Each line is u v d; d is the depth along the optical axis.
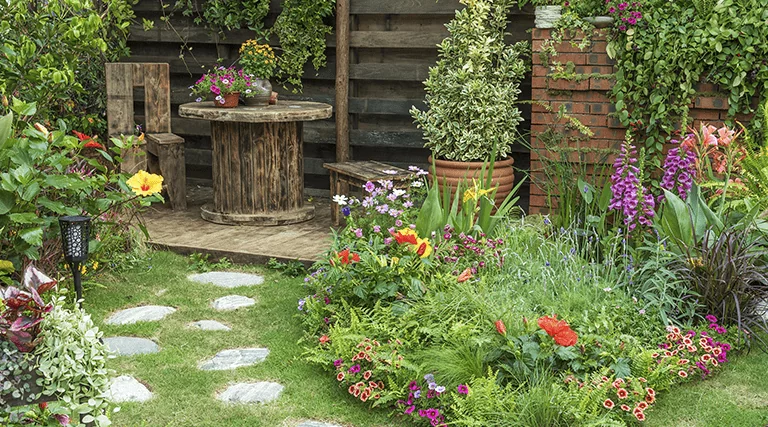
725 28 5.55
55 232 4.43
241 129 6.50
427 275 4.40
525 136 6.89
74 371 2.60
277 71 7.67
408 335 3.90
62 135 4.37
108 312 4.68
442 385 3.53
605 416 3.30
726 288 4.18
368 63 7.33
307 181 7.98
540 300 4.25
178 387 3.72
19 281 4.28
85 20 5.09
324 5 7.30
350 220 4.93
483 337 3.67
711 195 5.25
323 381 3.81
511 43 6.80
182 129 8.15
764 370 3.91
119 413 3.45
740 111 5.74
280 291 5.09
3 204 4.01
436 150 6.42
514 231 5.15
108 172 4.96
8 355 2.53
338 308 4.32
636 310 4.10
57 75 4.82
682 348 3.88
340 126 7.42
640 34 5.74
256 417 3.45
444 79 6.38
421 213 4.78
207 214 6.69
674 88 5.80
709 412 3.50
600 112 6.05
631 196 4.71
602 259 4.97
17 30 5.10
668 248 4.57
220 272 5.51
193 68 7.99
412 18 7.15
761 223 4.54
